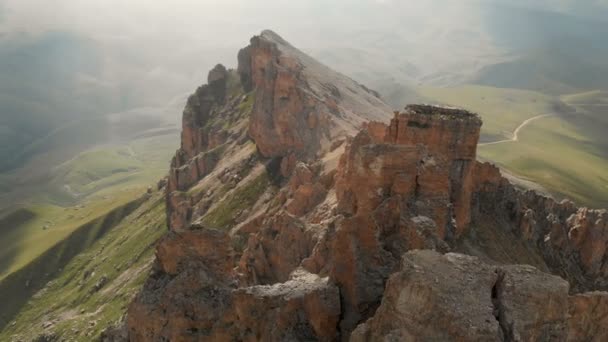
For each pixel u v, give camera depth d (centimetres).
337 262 3994
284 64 18262
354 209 5416
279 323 3778
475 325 2353
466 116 6438
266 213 11938
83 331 14800
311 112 15150
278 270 7956
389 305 2661
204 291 4688
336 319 3681
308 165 11900
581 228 7675
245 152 17838
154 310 4706
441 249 3925
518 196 7762
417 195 4972
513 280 2639
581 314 2781
